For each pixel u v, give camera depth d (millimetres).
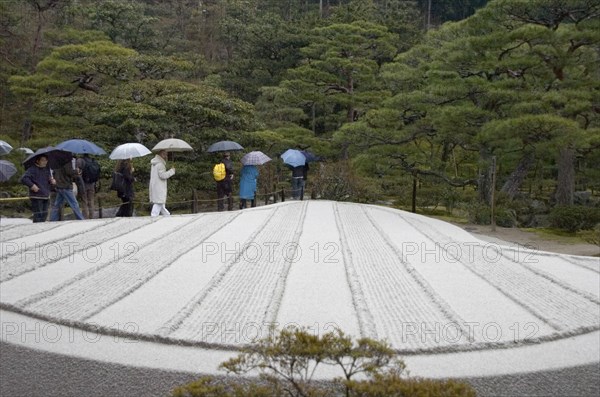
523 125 14523
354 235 10688
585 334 5367
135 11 35031
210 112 18969
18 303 5766
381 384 3254
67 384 4562
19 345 4801
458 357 4730
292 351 3420
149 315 5559
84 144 11797
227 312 5727
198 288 6578
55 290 6320
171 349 4781
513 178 18344
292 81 26297
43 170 10742
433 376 4336
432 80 18109
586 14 16797
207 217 12406
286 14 48156
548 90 17141
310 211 14109
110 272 7223
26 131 24484
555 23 17375
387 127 18641
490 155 17562
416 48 21766
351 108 26562
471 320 5648
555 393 4449
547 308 6105
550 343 5102
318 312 5812
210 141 19453
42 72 22984
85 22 34062
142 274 7129
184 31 44281
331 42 26641
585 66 17812
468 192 21234
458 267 8125
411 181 21484
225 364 3680
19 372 4723
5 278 6789
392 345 4902
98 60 20875
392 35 27906
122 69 21359
